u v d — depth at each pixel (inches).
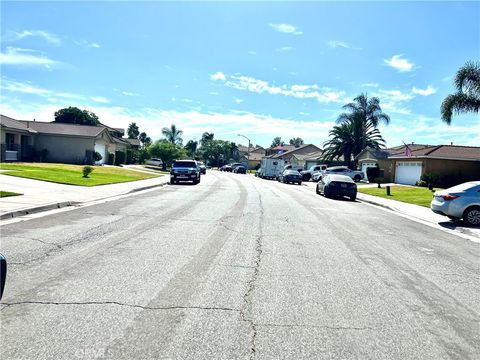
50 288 205.5
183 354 142.3
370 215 617.6
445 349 154.6
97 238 337.7
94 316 171.8
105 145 2062.0
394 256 318.7
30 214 465.4
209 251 303.6
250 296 205.5
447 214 542.3
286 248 327.9
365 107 2226.9
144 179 1318.9
